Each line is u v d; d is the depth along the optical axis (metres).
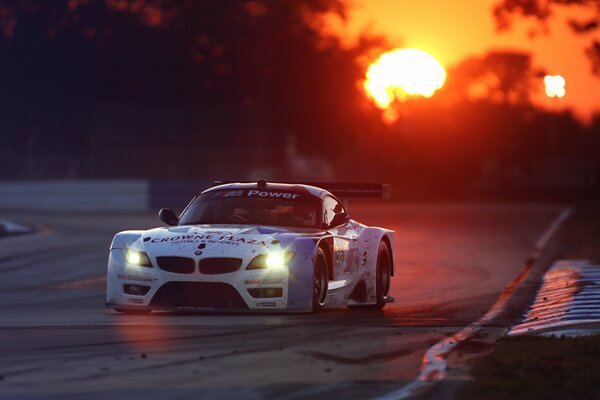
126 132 175.25
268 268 40.56
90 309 46.84
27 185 165.50
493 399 24.66
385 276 48.28
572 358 29.78
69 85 195.38
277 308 40.69
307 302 41.12
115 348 33.44
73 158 173.88
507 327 38.88
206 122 179.75
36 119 175.00
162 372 28.89
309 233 43.16
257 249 40.91
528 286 55.69
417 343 34.28
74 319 42.03
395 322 40.41
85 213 150.62
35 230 111.69
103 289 57.41
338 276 44.25
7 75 188.62
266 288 40.53
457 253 80.25
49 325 39.81
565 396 25.03
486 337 35.47
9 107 176.62
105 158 174.25
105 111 174.50
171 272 40.91
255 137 181.62
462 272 65.62
